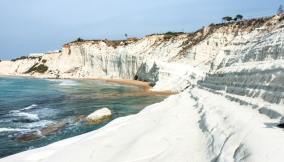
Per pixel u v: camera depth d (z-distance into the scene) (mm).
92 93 55969
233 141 8477
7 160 14219
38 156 14398
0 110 35719
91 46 115188
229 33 78750
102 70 111125
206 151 9555
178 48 94938
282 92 10750
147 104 39688
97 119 28391
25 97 50219
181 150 10570
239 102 14148
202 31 92500
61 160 12484
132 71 97312
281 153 6465
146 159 10664
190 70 62719
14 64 139250
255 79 13992
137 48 108500
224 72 22109
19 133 23484
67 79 104750
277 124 8703
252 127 8602
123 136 14977
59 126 25969
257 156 6637
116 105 38844
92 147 13727
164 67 65625
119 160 11094
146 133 13938
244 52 24625
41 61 130375
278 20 68375
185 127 13805
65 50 123438
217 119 11828
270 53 18625
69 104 40812
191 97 26828
